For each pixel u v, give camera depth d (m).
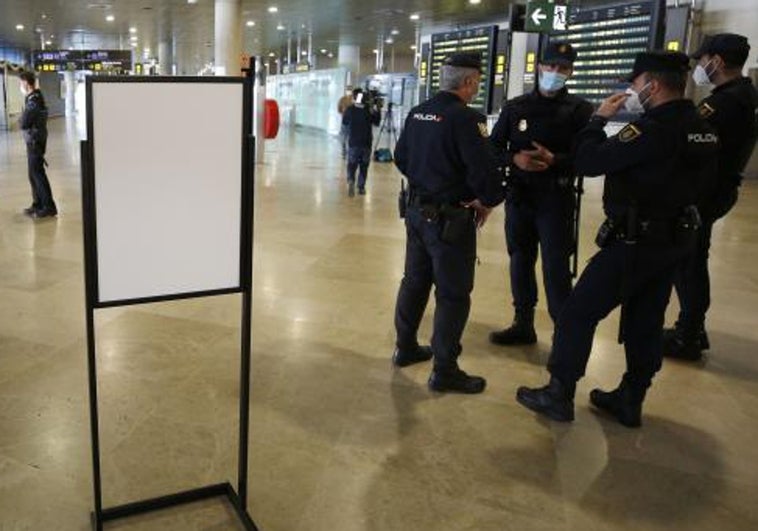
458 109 2.72
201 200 1.80
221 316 3.88
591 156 2.54
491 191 2.73
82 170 1.66
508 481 2.33
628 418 2.76
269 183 9.83
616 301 2.60
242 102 1.79
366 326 3.83
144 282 1.78
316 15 15.12
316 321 3.88
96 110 1.63
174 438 2.52
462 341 3.68
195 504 2.13
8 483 2.19
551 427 2.73
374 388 3.02
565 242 3.30
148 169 1.72
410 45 21.44
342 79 20.09
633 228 2.49
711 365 3.48
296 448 2.49
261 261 5.20
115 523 2.02
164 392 2.89
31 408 2.69
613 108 2.57
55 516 2.04
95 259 1.71
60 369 3.07
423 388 3.04
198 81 1.73
